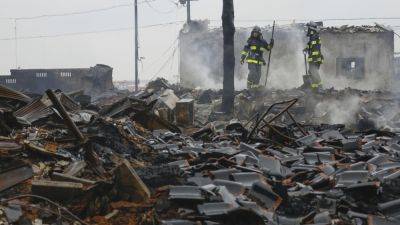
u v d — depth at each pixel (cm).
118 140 858
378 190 615
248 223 500
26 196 505
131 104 1212
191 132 1327
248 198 589
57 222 479
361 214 550
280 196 601
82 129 840
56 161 654
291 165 830
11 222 458
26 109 886
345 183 668
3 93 937
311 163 846
